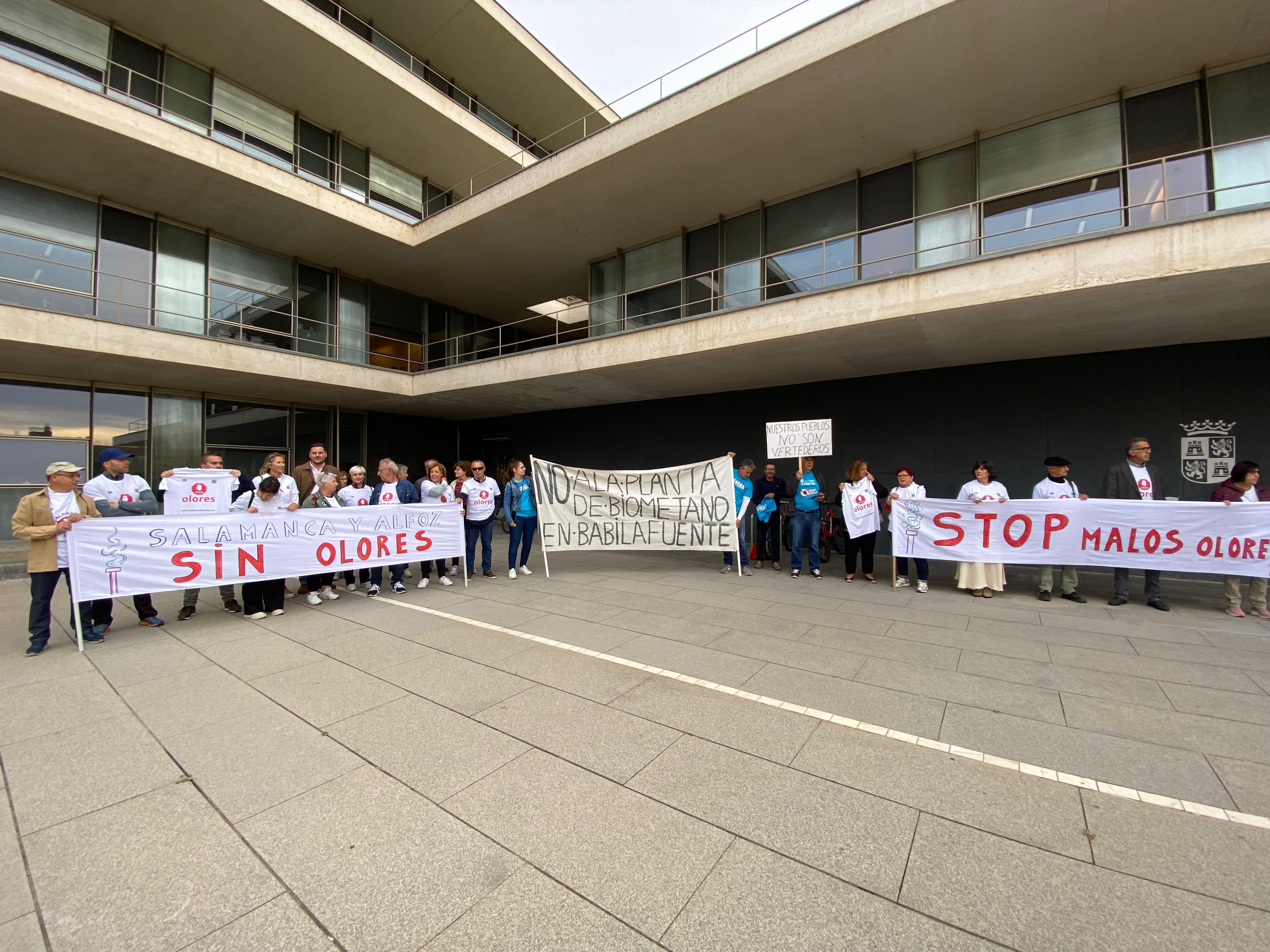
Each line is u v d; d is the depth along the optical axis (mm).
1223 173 7551
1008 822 2484
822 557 10023
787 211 11281
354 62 11883
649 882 2129
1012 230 8648
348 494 7359
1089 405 8883
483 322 19016
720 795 2707
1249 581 7699
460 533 7625
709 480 8250
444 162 15711
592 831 2439
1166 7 6871
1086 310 7004
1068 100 8469
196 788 2793
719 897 2049
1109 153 8273
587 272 15180
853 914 1962
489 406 15570
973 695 3859
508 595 7078
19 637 5426
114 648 5059
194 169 10172
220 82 12094
